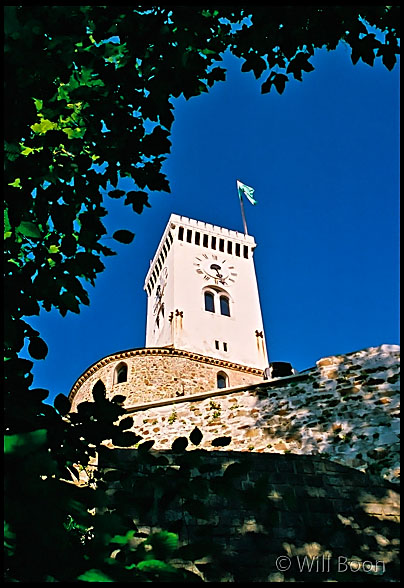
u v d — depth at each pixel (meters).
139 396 27.33
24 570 2.93
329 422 10.08
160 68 5.13
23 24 3.73
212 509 6.98
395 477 8.54
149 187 5.04
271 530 6.93
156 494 4.48
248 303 40.47
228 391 11.84
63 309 4.40
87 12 4.77
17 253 4.50
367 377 10.47
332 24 5.39
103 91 5.01
